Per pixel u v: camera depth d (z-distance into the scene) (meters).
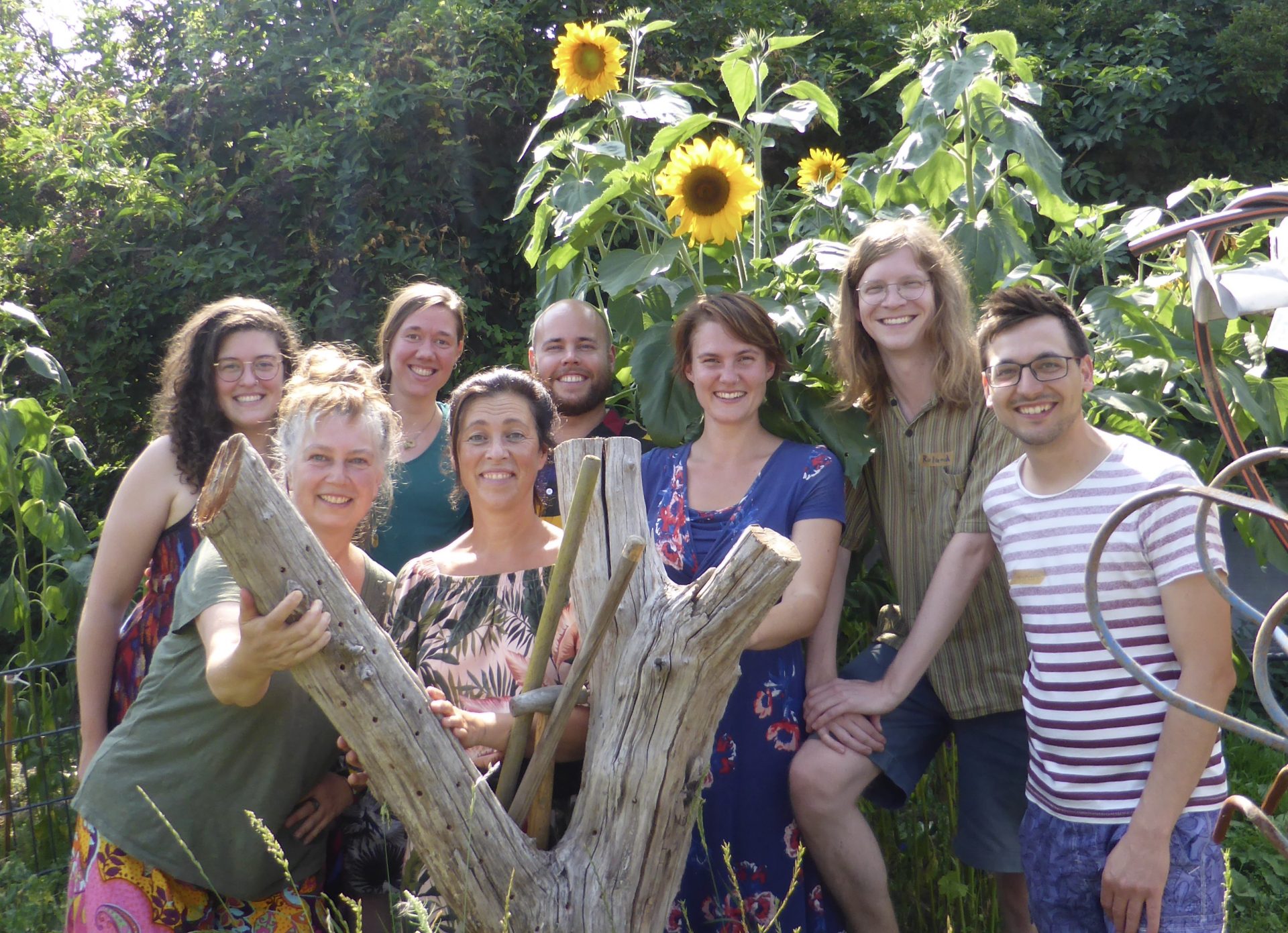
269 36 6.72
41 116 7.40
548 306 3.69
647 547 1.88
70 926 2.00
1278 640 1.28
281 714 1.95
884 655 2.70
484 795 1.69
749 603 1.63
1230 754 4.26
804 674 2.56
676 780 1.70
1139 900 1.96
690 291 3.27
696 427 3.06
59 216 6.60
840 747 2.45
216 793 1.97
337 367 2.25
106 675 2.55
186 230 6.43
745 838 2.44
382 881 2.30
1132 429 3.09
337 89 6.08
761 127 3.59
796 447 2.63
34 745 3.93
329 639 1.59
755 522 2.53
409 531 2.98
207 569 1.98
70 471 6.33
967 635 2.66
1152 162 7.11
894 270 2.58
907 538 2.70
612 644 1.82
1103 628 1.34
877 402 2.75
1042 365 2.08
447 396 5.98
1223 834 1.55
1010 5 7.60
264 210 6.35
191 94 6.68
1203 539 1.37
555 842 2.00
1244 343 3.36
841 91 6.83
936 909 3.05
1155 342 3.05
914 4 7.06
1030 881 2.21
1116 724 2.02
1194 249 1.66
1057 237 3.65
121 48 7.77
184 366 2.60
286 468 2.10
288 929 2.09
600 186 3.35
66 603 4.13
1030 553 2.12
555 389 3.30
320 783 2.15
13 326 5.62
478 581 2.13
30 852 3.55
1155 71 6.78
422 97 6.02
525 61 6.45
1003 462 2.51
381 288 6.16
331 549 2.13
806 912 2.49
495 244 6.33
